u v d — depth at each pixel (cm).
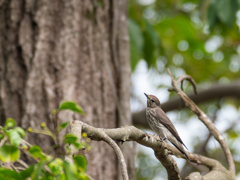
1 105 1034
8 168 439
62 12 1086
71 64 1069
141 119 1780
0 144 434
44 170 446
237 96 1734
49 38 1063
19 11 1073
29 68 1042
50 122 1012
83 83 1083
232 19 1444
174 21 1977
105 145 1086
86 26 1116
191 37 2044
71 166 435
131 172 1130
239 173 2094
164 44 2061
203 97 1758
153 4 2066
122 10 1273
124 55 1231
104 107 1115
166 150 716
